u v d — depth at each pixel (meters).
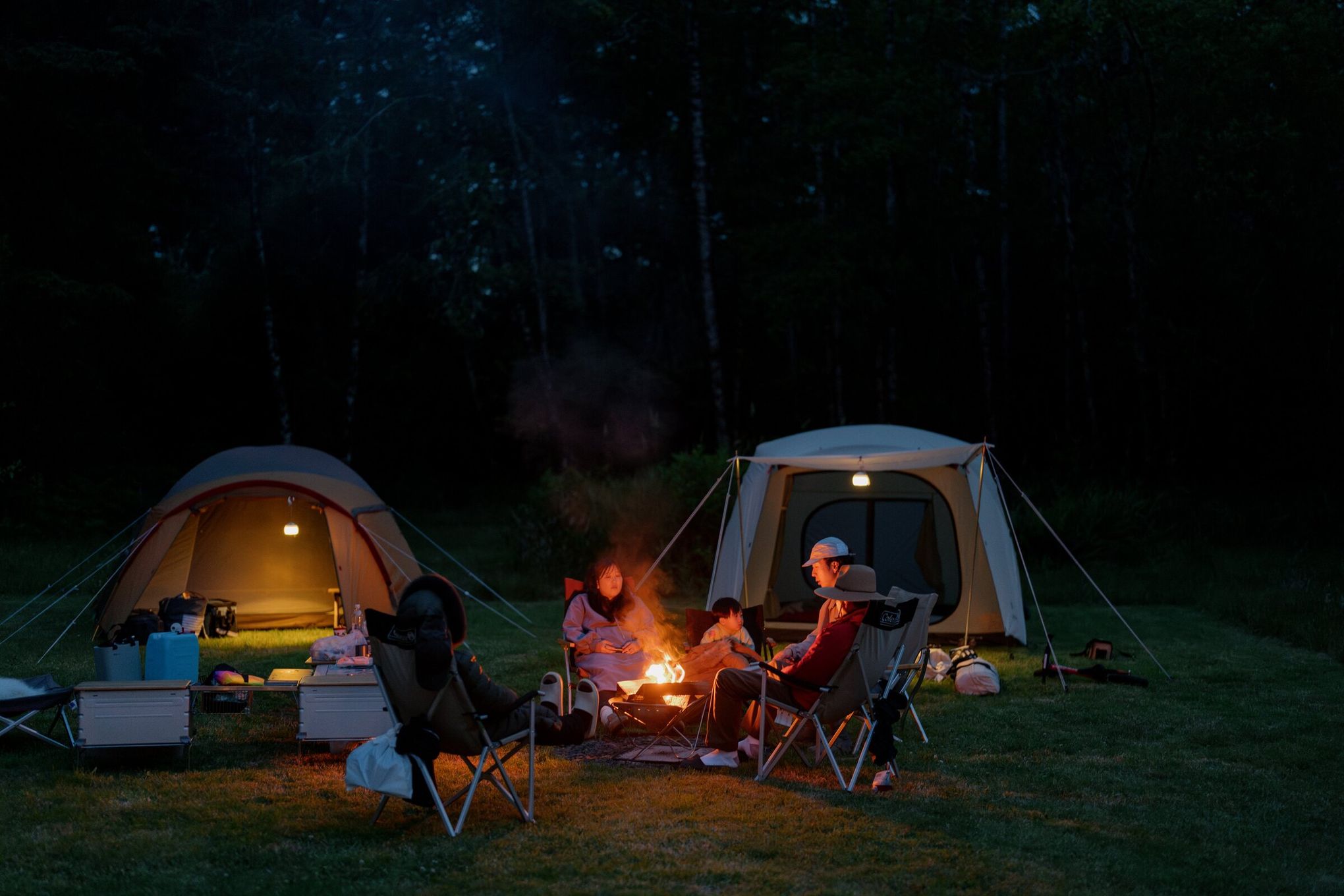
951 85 26.66
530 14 28.42
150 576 10.45
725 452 16.23
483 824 5.36
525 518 16.64
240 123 26.62
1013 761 6.54
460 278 27.12
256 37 25.66
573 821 5.39
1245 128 23.81
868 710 6.04
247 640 10.72
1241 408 27.08
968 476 10.73
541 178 29.55
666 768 6.41
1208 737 7.09
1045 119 29.03
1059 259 29.09
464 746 5.30
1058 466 24.33
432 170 27.86
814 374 31.55
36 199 23.47
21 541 20.02
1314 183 24.62
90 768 6.24
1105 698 8.34
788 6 28.12
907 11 27.38
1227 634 11.49
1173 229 26.47
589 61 29.39
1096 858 4.90
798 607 11.52
